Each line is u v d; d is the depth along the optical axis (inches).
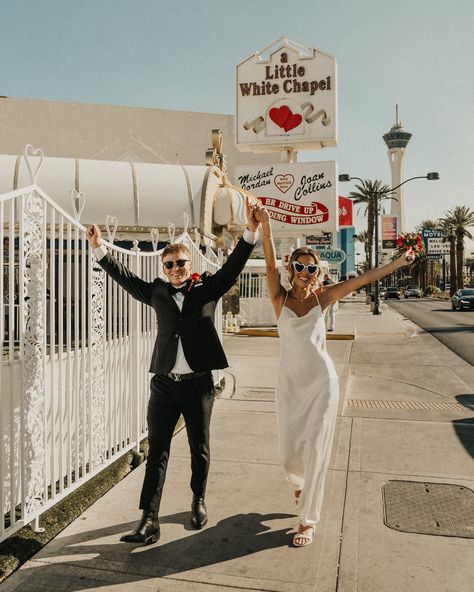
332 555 136.2
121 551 138.2
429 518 157.5
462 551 138.6
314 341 142.0
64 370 177.3
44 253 148.4
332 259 1058.1
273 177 633.0
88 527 152.2
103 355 188.7
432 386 369.7
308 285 143.3
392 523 154.1
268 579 125.3
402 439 236.1
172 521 155.5
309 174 626.5
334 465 202.5
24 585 122.9
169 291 145.5
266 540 144.0
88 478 173.9
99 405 185.0
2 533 131.0
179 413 149.8
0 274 131.0
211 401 149.5
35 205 143.6
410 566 131.4
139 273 215.9
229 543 142.3
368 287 1987.0
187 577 126.0
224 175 449.4
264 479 188.5
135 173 401.7
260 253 839.1
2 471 131.9
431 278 4404.5
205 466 151.6
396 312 1376.7
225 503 168.2
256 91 633.0
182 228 400.5
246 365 442.6
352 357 510.9
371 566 131.3
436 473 194.2
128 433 214.7
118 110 1109.1
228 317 722.2
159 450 145.7
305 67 622.5
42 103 1086.4
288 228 632.4
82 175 386.9
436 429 252.2
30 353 142.6
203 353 144.7
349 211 1533.0
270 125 629.9
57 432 172.9
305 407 141.5
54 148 1086.4
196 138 1139.9
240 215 440.1
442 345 624.4
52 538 145.9
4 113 1077.8
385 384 373.7
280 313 146.8
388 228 1695.4
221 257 400.5
